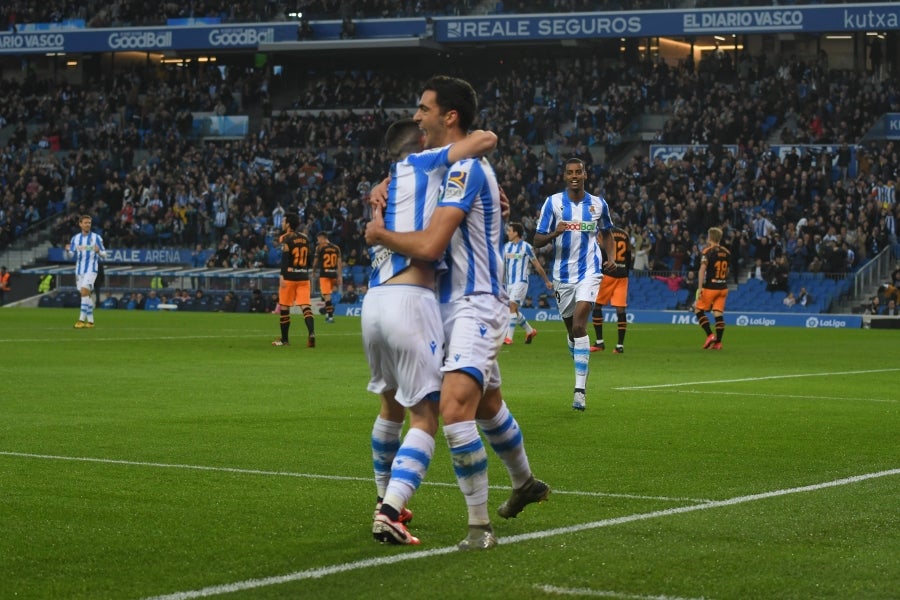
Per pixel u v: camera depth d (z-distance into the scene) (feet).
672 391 98.07
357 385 100.48
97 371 113.19
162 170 342.03
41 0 381.81
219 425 73.26
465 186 39.93
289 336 178.60
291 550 39.63
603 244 92.38
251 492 50.47
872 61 334.85
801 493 50.67
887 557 38.63
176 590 34.45
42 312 268.00
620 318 153.38
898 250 265.34
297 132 343.26
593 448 64.54
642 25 325.83
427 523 44.45
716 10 319.68
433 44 343.67
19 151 360.28
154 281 303.07
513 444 42.83
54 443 65.00
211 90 377.09
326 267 227.40
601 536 41.78
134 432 69.77
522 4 341.00
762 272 261.44
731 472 56.54
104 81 384.27
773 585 35.01
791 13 313.53
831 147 286.25
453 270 41.09
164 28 362.12
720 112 314.35
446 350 41.14
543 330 219.20
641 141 325.83
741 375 116.16
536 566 37.24
